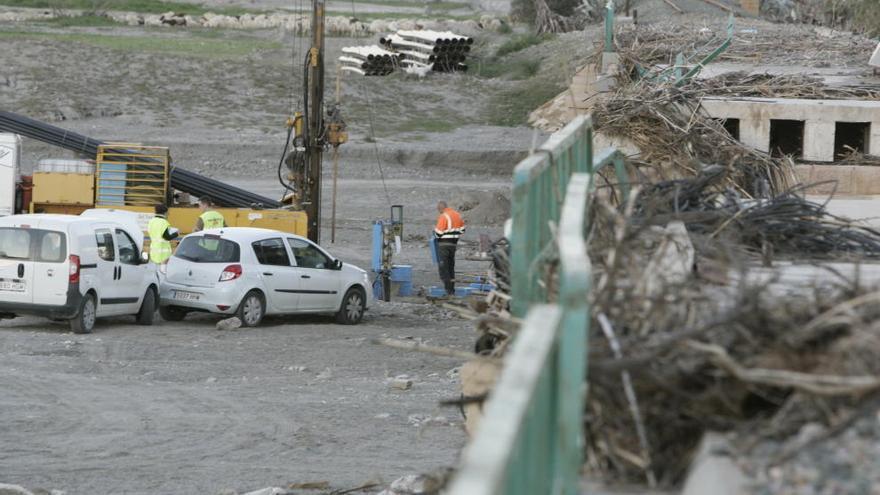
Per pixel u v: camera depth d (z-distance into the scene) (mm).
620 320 12180
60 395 45344
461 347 61188
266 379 51406
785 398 11258
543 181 15273
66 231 61500
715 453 10711
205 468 34062
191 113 188625
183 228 94250
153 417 41906
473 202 141875
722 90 53000
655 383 11305
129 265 65875
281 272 70438
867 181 43125
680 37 83500
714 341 11414
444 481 17594
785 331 11367
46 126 110438
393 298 89500
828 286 13703
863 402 10602
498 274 20312
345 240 123812
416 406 44875
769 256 18109
